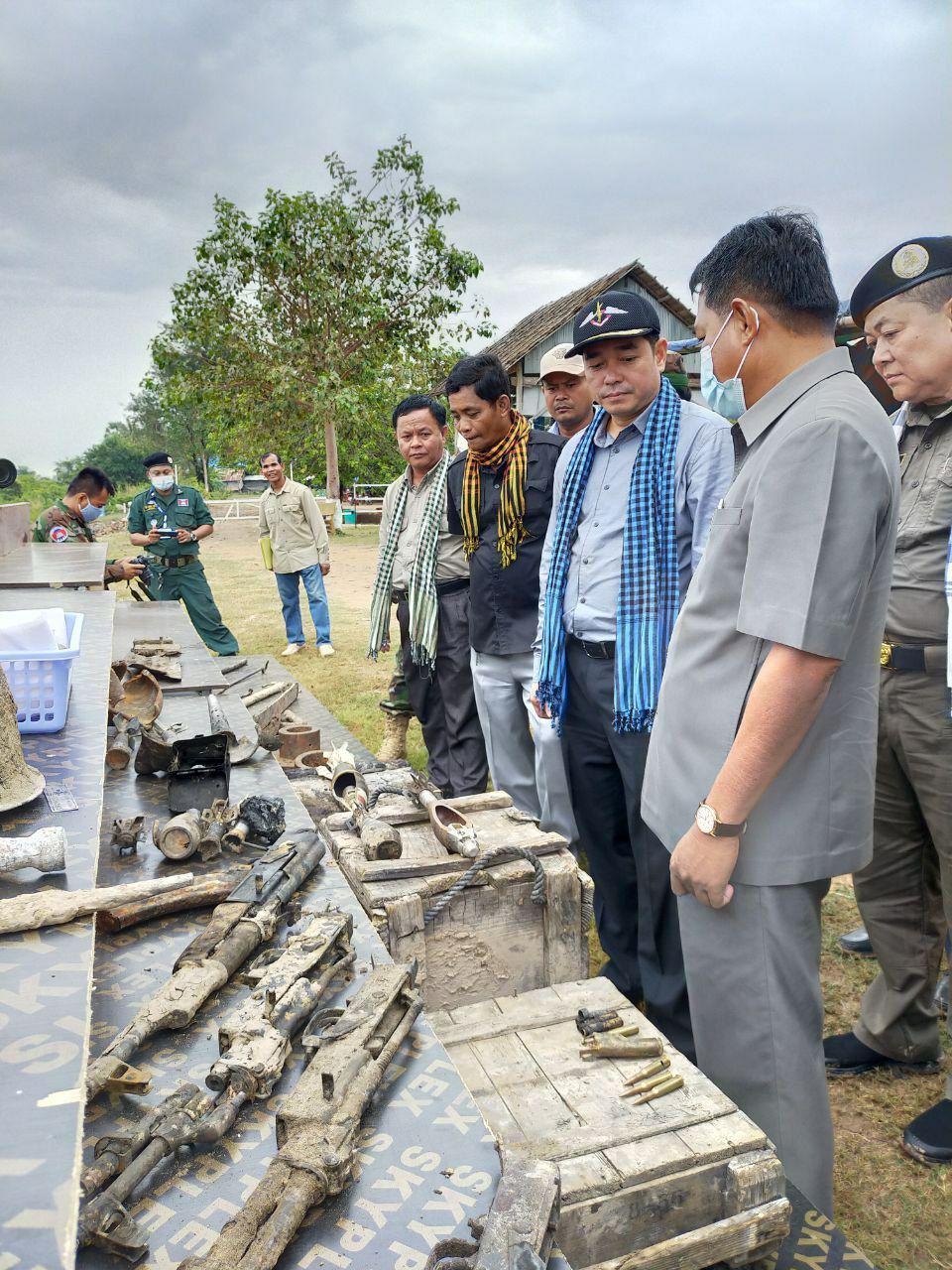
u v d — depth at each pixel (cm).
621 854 302
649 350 261
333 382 2288
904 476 259
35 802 192
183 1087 132
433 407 438
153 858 217
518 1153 121
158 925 186
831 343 185
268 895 191
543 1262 100
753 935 190
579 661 291
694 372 1487
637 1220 157
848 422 168
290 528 855
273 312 2322
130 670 371
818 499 167
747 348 185
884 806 264
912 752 251
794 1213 175
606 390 265
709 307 189
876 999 278
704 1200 162
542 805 369
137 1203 117
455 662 425
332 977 166
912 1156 244
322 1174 113
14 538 711
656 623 260
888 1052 277
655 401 266
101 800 194
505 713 392
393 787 302
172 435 7256
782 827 185
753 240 180
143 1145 122
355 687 750
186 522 804
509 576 369
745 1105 199
